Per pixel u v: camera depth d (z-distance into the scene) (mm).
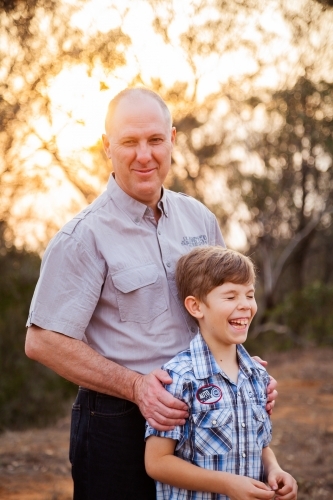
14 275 9305
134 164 2689
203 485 2434
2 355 9148
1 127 6055
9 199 7680
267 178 16938
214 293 2574
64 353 2609
